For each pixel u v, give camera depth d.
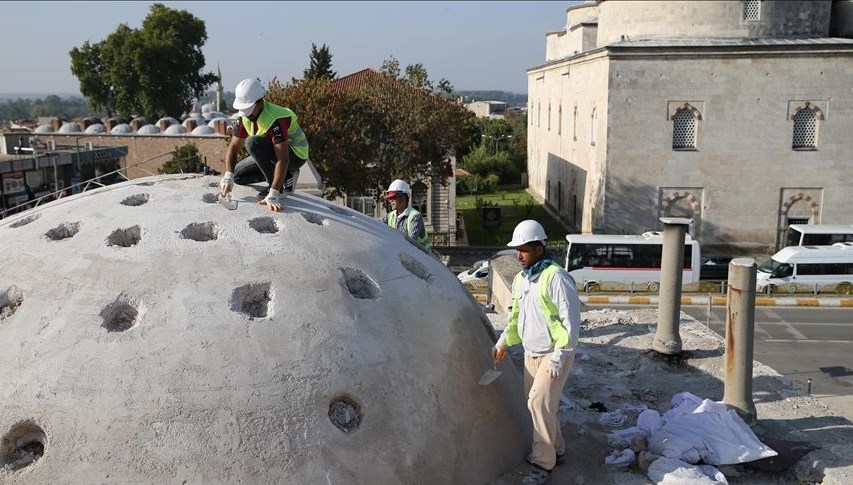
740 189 34.31
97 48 67.62
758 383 8.34
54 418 4.74
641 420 7.11
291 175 6.98
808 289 28.70
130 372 4.80
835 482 6.10
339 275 5.67
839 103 33.41
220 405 4.77
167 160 48.34
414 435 5.29
